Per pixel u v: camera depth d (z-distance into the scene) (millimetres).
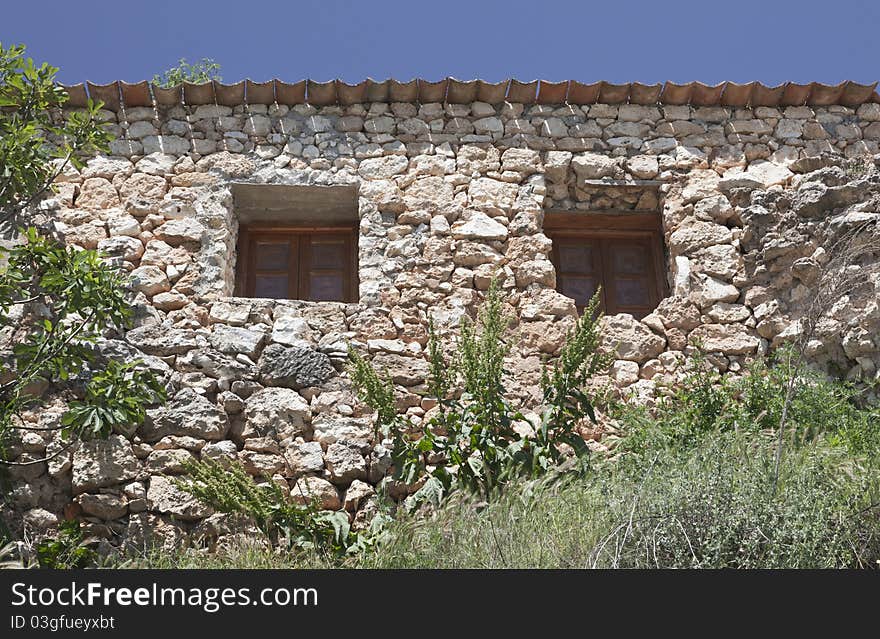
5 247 8359
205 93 9312
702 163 9477
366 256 8875
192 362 8195
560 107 9648
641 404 8219
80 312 7824
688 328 8797
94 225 8828
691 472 6156
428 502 7215
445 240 8953
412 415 8234
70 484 7633
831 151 9516
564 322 8680
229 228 8984
